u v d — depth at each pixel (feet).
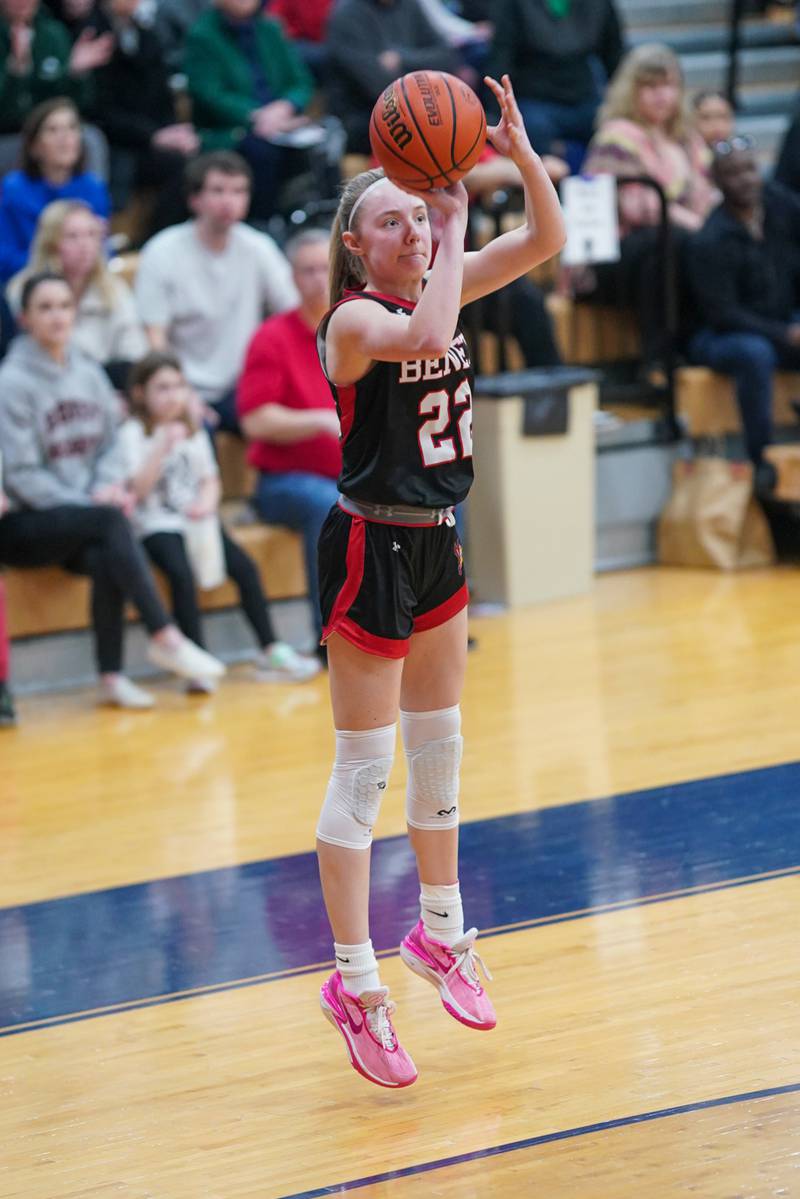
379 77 74.79
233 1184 25.46
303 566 60.85
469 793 43.98
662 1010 30.66
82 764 48.93
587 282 72.18
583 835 40.50
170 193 71.26
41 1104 28.71
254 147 72.95
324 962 34.35
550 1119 26.73
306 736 50.49
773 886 36.60
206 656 55.72
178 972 34.17
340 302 26.91
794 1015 29.99
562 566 65.67
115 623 55.21
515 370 70.74
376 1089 28.50
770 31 95.04
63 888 39.22
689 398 70.38
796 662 54.34
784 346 68.90
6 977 34.32
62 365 56.29
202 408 59.36
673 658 55.83
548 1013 30.96
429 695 28.68
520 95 77.36
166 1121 27.81
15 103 70.54
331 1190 24.98
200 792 45.73
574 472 65.41
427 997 32.27
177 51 80.94
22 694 57.47
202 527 56.75
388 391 26.63
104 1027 31.73
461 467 27.71
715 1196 23.89
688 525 69.10
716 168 68.69
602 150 71.72
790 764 44.78
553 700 51.96
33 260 61.16
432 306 25.31
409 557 27.37
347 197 27.84
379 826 42.04
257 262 64.39
